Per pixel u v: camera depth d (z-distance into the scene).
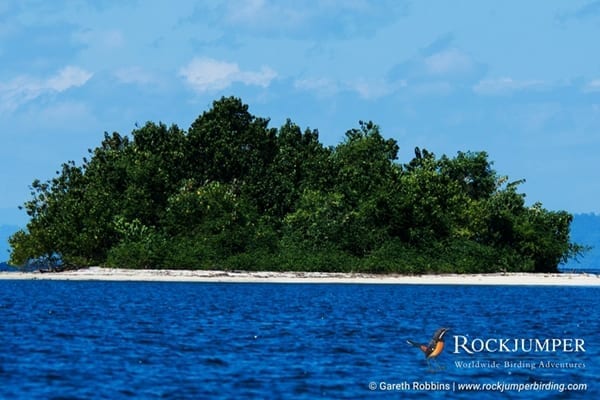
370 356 62.06
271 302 103.94
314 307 98.62
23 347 63.81
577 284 144.50
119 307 96.19
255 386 50.78
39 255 149.25
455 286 136.25
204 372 54.72
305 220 152.50
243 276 140.75
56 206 153.25
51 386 50.22
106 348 64.00
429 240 150.88
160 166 161.38
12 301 102.69
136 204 152.12
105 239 149.88
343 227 149.38
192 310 93.25
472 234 155.38
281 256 146.88
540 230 159.38
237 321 83.06
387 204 150.38
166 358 59.69
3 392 48.56
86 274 143.00
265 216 155.62
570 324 85.81
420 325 82.75
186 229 150.38
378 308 98.88
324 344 67.62
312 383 51.97
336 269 146.00
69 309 93.50
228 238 147.25
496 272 153.75
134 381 51.72
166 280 138.38
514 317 91.69
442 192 156.25
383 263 145.25
